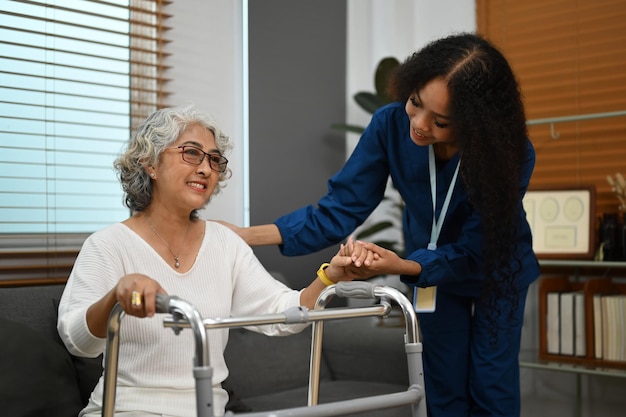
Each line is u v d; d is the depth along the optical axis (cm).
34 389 183
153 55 293
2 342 185
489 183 180
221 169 179
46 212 261
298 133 354
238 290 185
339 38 374
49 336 214
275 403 249
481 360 208
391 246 338
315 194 360
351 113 378
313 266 352
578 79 344
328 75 368
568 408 348
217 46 318
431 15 387
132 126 285
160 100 293
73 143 269
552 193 328
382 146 216
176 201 171
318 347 169
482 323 208
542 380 357
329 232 218
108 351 135
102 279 163
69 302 157
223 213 322
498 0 366
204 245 179
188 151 171
